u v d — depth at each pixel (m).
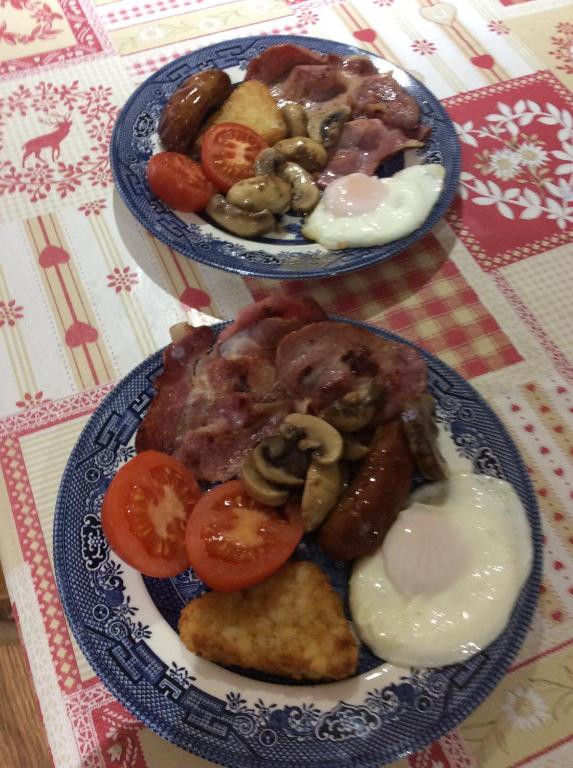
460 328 0.49
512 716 0.34
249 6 0.73
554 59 0.69
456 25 0.71
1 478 0.42
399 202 0.51
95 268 0.52
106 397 0.41
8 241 0.54
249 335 0.42
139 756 0.33
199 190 0.50
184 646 0.33
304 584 0.34
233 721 0.31
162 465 0.37
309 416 0.37
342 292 0.51
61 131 0.62
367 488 0.34
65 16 0.72
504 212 0.56
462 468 0.38
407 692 0.32
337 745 0.30
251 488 0.35
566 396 0.46
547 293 0.51
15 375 0.47
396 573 0.34
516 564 0.34
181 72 0.61
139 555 0.34
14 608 0.38
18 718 0.53
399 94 0.58
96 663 0.32
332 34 0.70
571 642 0.36
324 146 0.56
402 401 0.38
